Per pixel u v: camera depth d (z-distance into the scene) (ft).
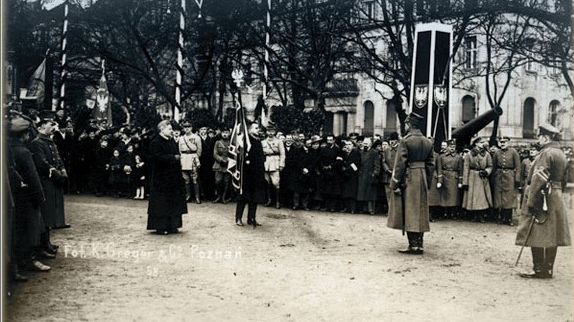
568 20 66.23
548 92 129.18
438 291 25.30
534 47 78.13
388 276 27.81
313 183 52.37
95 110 88.07
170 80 109.50
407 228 32.89
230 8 87.20
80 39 91.97
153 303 22.88
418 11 74.23
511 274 28.86
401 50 78.95
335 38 90.12
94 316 21.06
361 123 152.66
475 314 22.04
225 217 46.01
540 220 27.68
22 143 26.30
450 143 49.08
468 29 84.48
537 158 28.17
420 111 55.98
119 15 89.81
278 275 27.68
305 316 21.54
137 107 104.73
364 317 21.50
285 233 39.37
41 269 27.68
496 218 49.49
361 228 42.45
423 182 33.17
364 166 50.49
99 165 58.75
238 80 60.29
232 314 21.62
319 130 69.87
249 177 41.37
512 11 69.87
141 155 56.54
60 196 32.96
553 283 27.09
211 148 56.95
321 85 87.76
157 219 37.47
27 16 84.07
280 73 94.43
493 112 53.01
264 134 53.57
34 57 84.74
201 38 90.02
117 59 95.66
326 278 27.22
